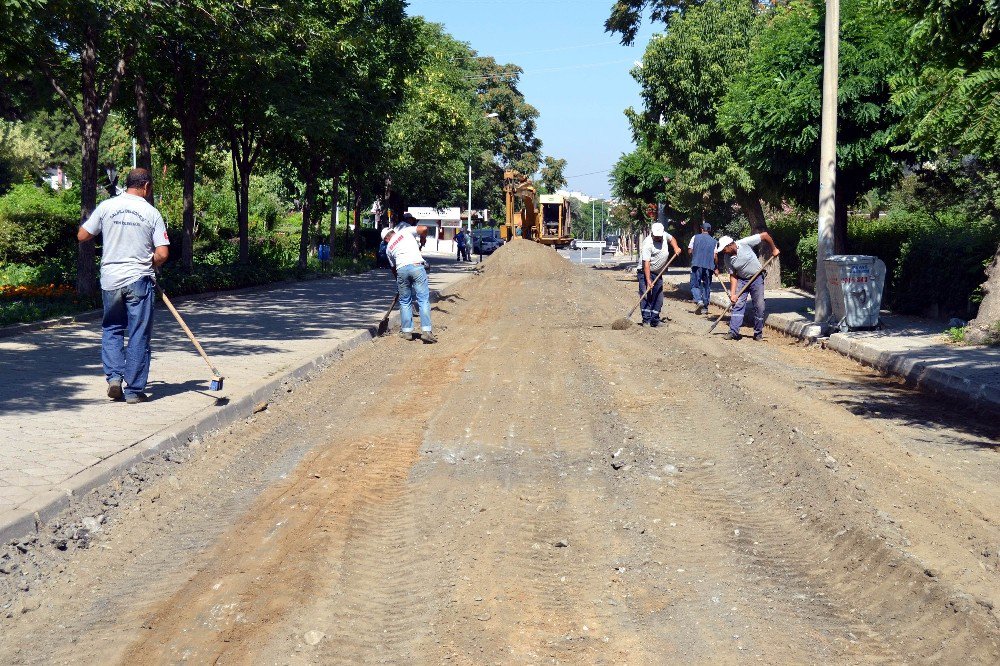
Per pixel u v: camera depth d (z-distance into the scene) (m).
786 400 9.15
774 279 25.97
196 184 44.88
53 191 37.69
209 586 4.54
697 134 28.89
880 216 30.25
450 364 11.77
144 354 8.53
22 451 6.59
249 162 28.05
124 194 8.52
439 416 8.50
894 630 4.13
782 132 17.52
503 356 12.43
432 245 86.44
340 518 5.58
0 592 4.50
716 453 7.25
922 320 16.61
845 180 18.12
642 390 9.90
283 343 13.14
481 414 8.59
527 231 50.25
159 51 21.17
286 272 30.12
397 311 19.02
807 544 5.22
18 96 20.94
